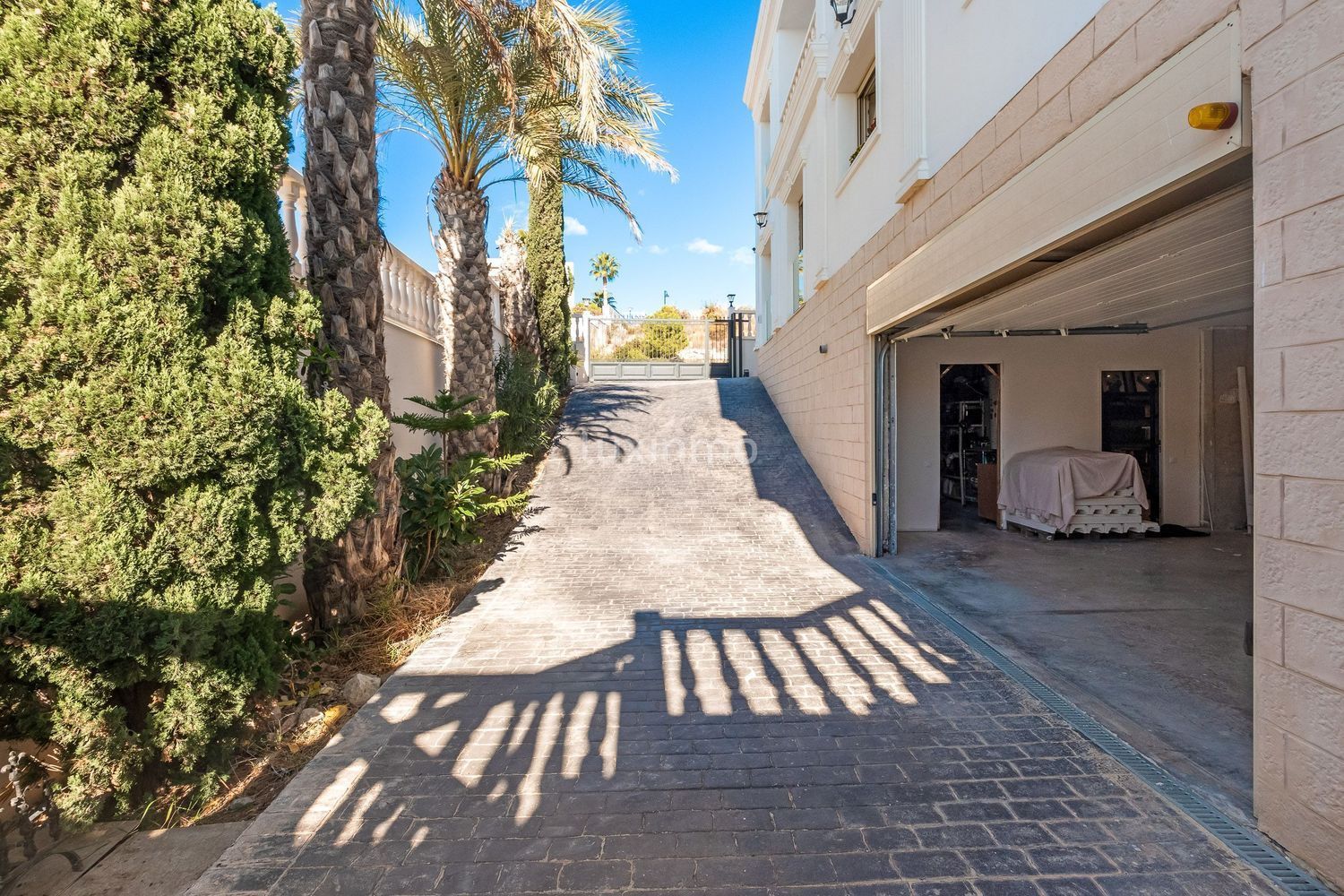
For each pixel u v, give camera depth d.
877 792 2.63
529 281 11.96
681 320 18.66
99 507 2.30
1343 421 1.92
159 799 2.61
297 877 2.18
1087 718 3.25
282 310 3.02
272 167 3.01
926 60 5.16
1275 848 2.22
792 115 10.56
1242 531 8.37
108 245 2.36
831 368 8.52
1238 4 2.20
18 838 2.26
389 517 4.77
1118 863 2.18
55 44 2.26
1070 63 3.26
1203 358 8.62
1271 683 2.23
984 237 4.16
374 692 3.71
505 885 2.13
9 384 2.24
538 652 4.21
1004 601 5.28
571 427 11.45
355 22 4.61
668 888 2.11
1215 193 2.67
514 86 6.48
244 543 2.78
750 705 3.44
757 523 7.80
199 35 2.62
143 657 2.42
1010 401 8.70
